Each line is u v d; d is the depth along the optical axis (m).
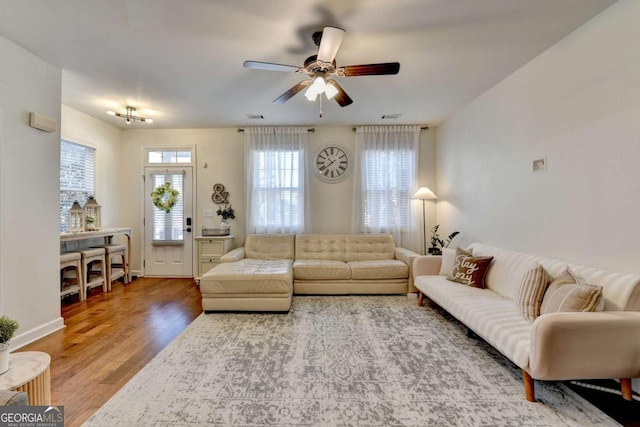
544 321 1.70
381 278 4.02
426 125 5.05
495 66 2.99
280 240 4.73
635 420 1.66
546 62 2.69
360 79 3.27
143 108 4.16
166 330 2.92
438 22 2.27
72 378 2.09
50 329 2.86
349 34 2.41
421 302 3.63
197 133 5.20
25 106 2.65
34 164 2.75
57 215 2.99
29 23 2.27
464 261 3.24
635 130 1.95
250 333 2.83
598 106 2.20
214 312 3.41
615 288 1.91
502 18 2.23
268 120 4.73
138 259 5.23
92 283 4.07
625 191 2.02
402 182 5.01
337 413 1.72
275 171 5.01
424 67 3.00
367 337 2.73
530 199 2.92
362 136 4.98
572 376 1.70
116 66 2.95
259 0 2.00
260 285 3.35
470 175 4.02
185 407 1.77
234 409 1.76
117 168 5.11
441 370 2.18
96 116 4.52
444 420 1.66
